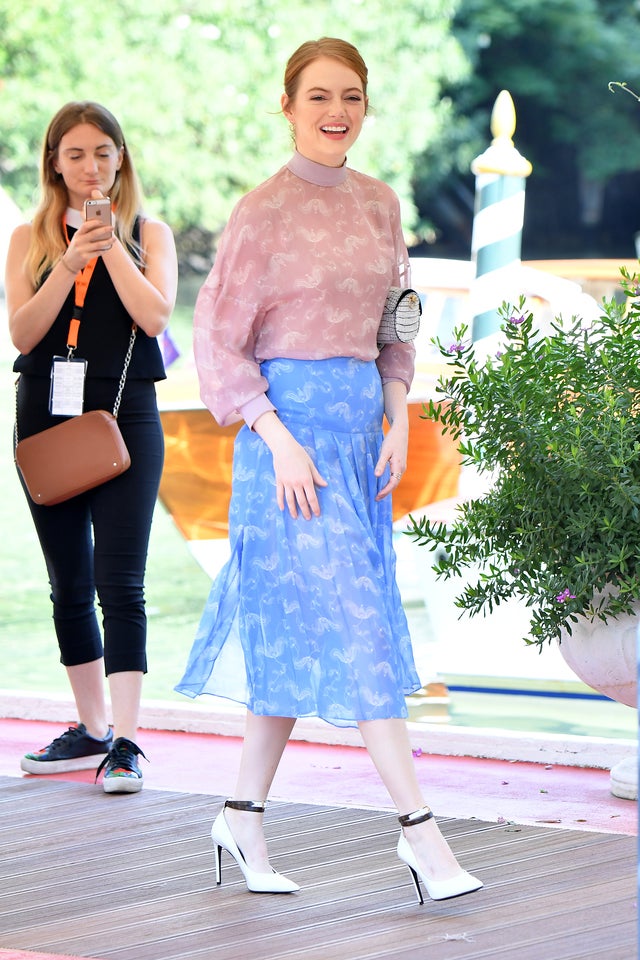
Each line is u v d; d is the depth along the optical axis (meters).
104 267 11.13
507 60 58.91
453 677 14.94
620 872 8.94
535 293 18.44
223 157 51.81
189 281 55.59
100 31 50.75
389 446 8.73
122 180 11.37
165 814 10.39
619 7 59.31
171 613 21.52
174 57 50.88
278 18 51.19
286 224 8.43
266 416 8.41
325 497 8.42
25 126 50.59
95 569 11.29
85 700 11.80
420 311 9.00
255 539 8.52
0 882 9.00
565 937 7.89
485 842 9.58
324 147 8.40
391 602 8.68
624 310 10.27
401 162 53.78
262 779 8.78
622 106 59.84
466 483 17.19
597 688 10.83
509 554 10.51
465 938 7.91
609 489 9.94
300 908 8.44
